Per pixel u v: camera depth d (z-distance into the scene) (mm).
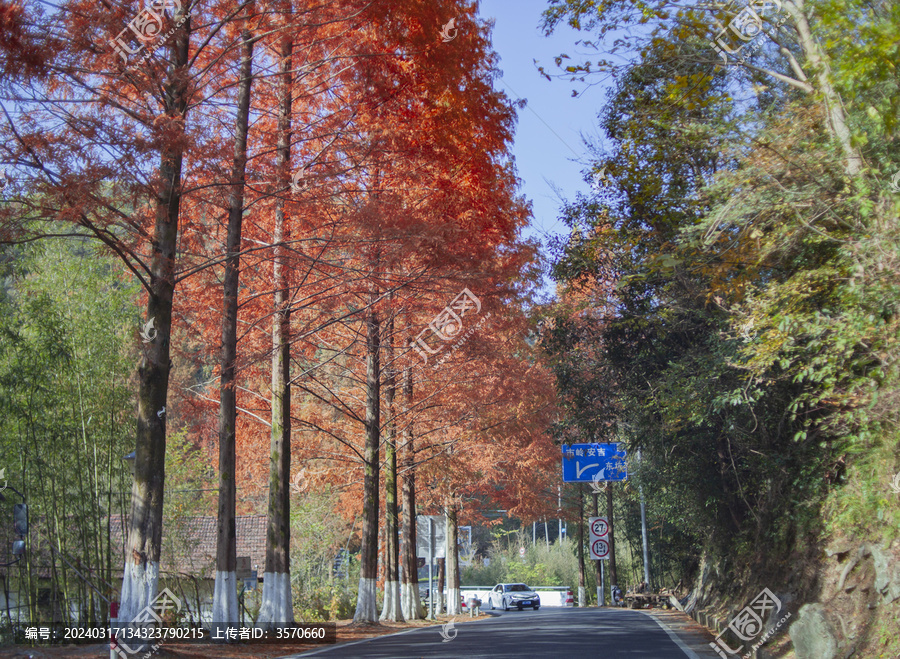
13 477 18297
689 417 16484
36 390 18141
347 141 16500
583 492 50688
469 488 38281
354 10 15930
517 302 21828
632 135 16062
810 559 13000
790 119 11641
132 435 20547
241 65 16875
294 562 34469
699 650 14578
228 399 17719
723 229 12836
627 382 22172
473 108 17891
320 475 30344
